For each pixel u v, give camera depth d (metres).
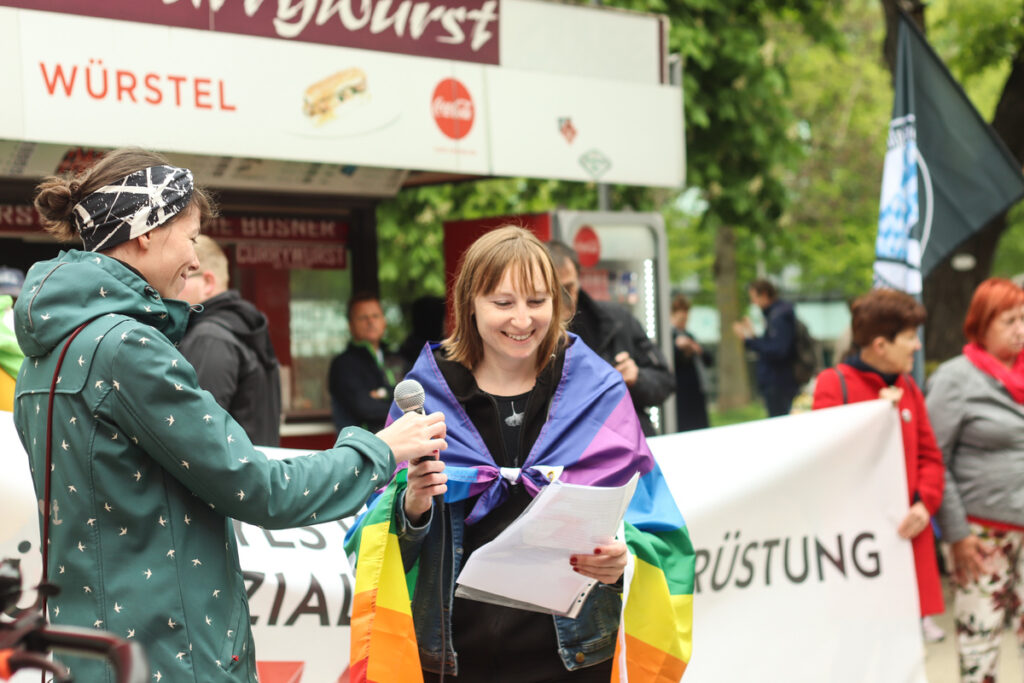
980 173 6.20
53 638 1.46
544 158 5.98
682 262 28.91
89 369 2.13
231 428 2.20
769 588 4.58
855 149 25.48
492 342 2.80
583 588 2.70
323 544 3.89
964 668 4.93
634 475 2.71
